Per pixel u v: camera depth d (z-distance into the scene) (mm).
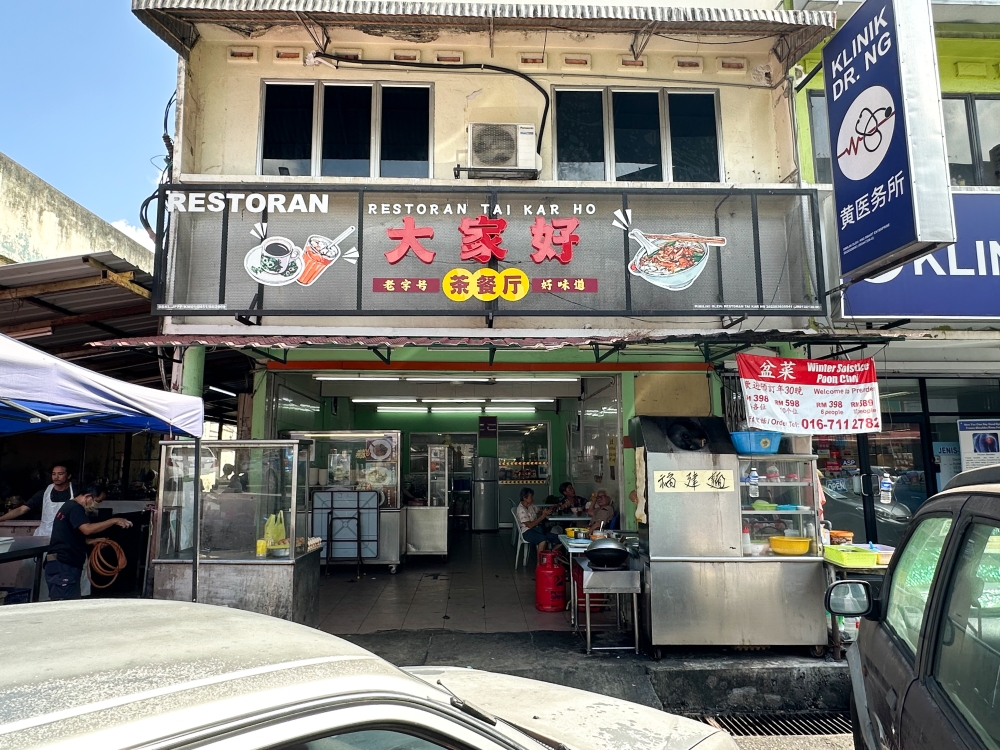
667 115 7469
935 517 2521
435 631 6254
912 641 2445
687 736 2463
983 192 6473
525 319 6879
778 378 5793
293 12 6441
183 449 5801
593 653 5520
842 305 6289
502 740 1575
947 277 6355
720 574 5434
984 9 7004
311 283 6539
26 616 1688
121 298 6531
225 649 1435
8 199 8930
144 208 6613
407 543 10117
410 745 1415
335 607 7262
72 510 5918
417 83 7324
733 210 6863
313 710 1228
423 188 6617
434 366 8312
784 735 4605
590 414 10562
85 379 3535
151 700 1134
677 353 8234
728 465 5562
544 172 7254
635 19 6477
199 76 7156
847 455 8352
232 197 6590
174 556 5707
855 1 7043
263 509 5762
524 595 7867
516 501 14289
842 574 5359
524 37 7164
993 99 7699
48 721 1034
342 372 8594
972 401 8570
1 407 4117
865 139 5617
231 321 6645
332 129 7266
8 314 6660
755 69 7508
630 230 6758
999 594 1906
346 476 9469
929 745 1990
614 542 5734
